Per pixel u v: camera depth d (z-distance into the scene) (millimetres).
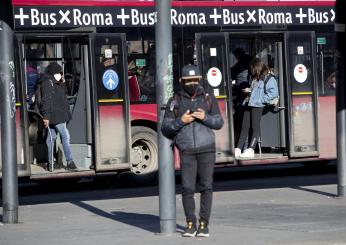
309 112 37188
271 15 36625
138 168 36156
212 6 35812
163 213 23250
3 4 25922
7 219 26375
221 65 35625
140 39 35250
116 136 34438
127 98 34656
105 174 35188
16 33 32562
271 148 37469
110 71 34406
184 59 35375
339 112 30641
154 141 36094
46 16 33219
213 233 23266
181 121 21812
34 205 31375
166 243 21781
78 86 34719
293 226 24375
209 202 22344
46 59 34219
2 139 26312
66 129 33906
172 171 23203
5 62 26062
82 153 34688
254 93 36125
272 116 37250
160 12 22938
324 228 23906
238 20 36125
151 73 35594
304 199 30984
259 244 21453
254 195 32688
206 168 22141
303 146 36969
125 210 29391
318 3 37531
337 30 30406
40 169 33969
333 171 42594
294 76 36875
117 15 34688
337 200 30391
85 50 34438
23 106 32250
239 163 35625
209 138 21984
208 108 22094
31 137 34875
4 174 26344
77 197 33875
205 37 35500
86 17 34000
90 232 24156
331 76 37719
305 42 37188
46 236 23594
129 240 22453
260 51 37094
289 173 42062
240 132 36844
